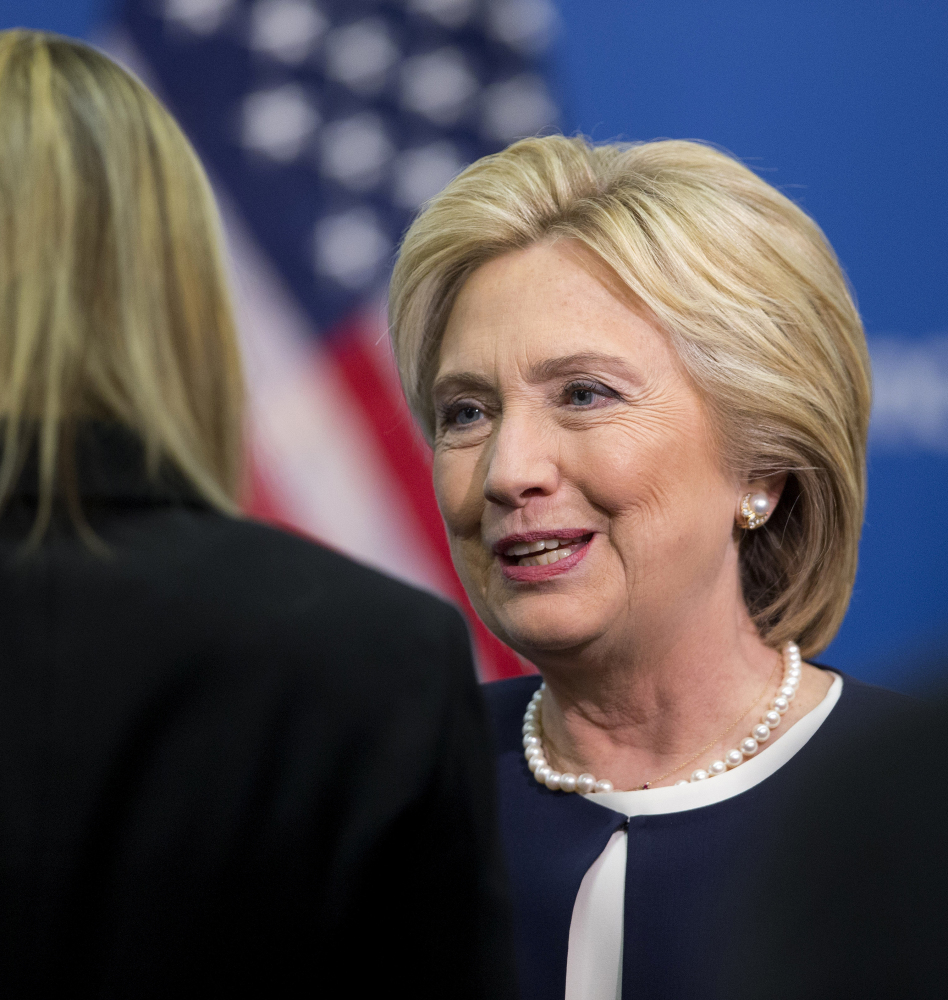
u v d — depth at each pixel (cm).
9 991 280
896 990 189
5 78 330
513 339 545
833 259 580
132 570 307
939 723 197
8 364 312
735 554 578
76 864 285
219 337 352
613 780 580
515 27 1229
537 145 595
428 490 1210
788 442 553
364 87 1226
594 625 537
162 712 297
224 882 294
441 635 334
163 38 1199
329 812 304
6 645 295
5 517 308
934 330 1255
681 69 1233
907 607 1261
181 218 342
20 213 314
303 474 1195
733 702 573
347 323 1212
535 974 532
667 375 536
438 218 579
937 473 1257
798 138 1241
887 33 1246
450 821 322
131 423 322
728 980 251
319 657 311
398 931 321
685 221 538
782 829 221
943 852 187
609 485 527
